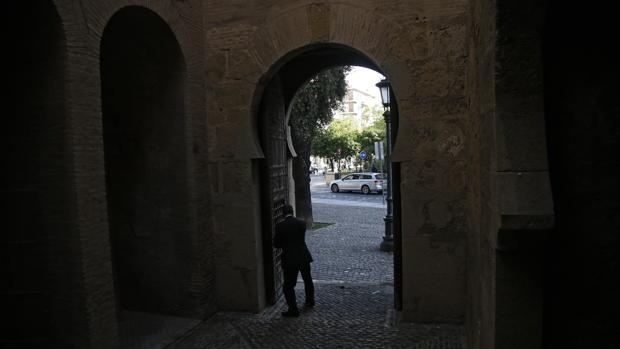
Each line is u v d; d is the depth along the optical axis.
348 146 51.19
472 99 4.98
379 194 32.03
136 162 6.65
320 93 14.59
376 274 9.34
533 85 3.08
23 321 4.62
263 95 6.98
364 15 6.28
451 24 6.04
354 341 5.78
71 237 4.47
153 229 6.66
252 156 6.71
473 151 4.90
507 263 3.15
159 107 6.48
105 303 4.76
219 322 6.53
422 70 6.15
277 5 6.54
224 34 6.72
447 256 6.18
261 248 7.12
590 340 3.25
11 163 4.55
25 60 4.45
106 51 6.36
